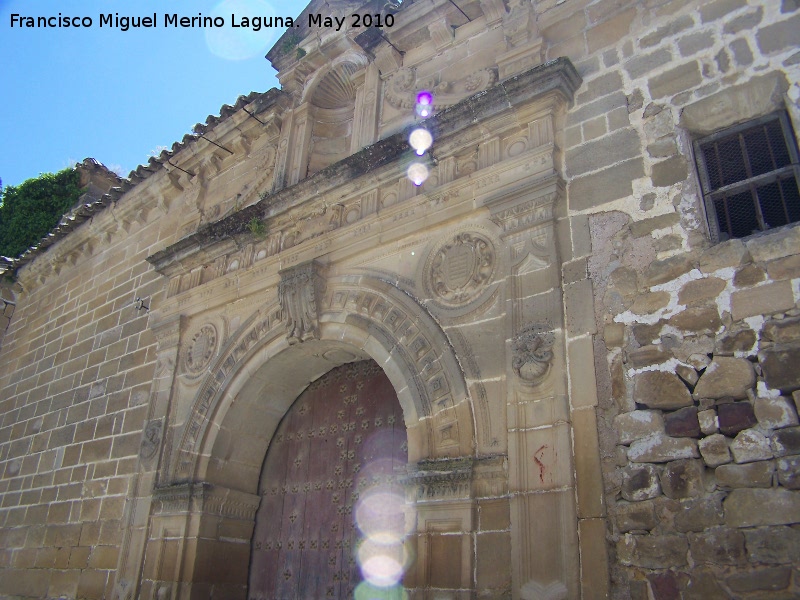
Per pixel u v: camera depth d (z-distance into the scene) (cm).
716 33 630
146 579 843
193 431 902
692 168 596
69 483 1046
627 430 536
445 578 582
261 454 936
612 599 493
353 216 854
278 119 1055
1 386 1384
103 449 1021
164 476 904
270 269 917
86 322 1248
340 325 800
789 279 510
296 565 835
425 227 754
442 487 613
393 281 765
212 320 976
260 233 952
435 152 781
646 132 634
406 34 910
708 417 505
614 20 714
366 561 773
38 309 1430
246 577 871
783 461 464
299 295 836
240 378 891
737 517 468
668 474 506
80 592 916
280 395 927
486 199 702
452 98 828
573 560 512
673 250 573
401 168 814
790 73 571
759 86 584
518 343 615
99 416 1070
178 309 1032
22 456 1186
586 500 530
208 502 849
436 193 757
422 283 736
